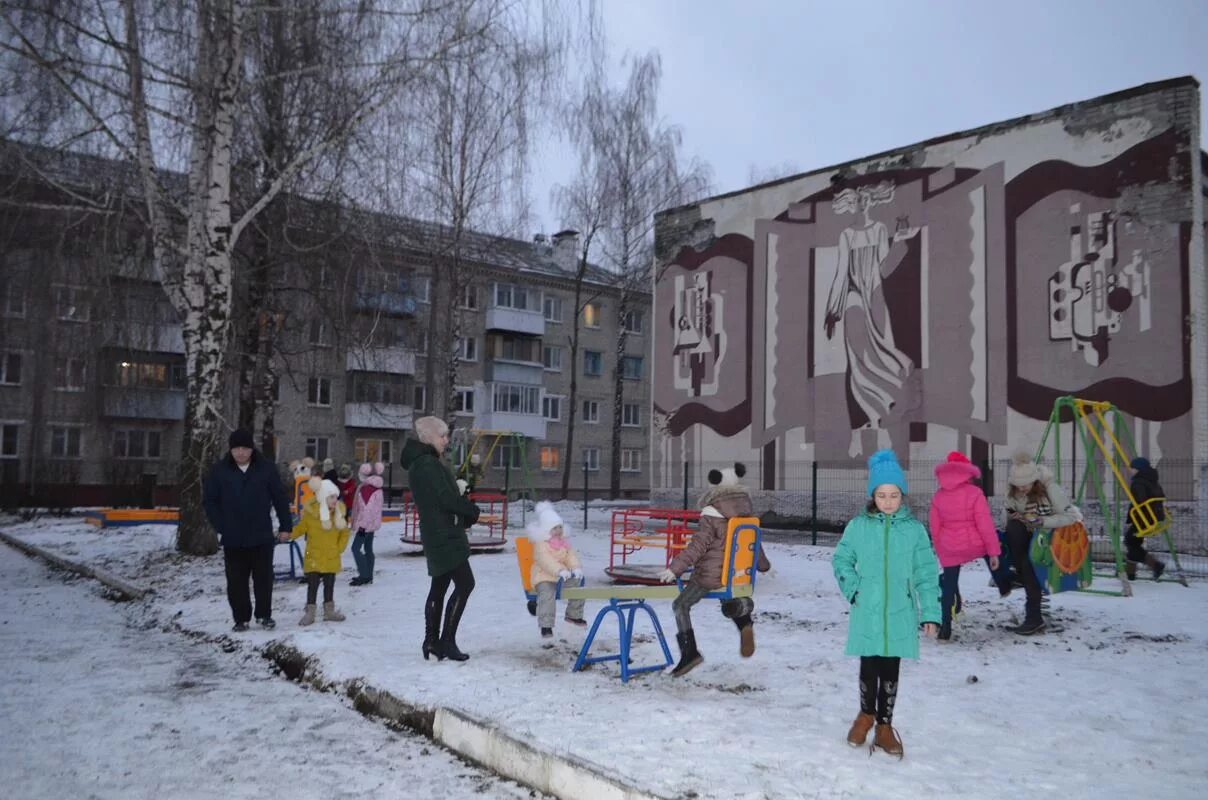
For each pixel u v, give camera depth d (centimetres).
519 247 3522
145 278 1881
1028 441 1978
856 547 521
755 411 2531
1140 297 1844
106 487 3656
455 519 778
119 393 2561
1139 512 1323
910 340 2209
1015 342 2020
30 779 500
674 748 506
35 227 1636
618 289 5078
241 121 1659
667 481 2748
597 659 748
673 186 4216
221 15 1495
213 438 1592
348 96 1580
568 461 4444
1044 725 570
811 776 461
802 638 873
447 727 580
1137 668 742
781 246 2519
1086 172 1941
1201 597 1175
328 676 729
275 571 1452
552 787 483
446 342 3319
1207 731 561
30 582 1462
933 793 439
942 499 865
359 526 1279
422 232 2098
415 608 1075
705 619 986
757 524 712
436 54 1552
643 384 5916
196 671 791
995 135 2094
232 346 2112
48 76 1474
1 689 710
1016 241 2038
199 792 484
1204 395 1786
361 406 4547
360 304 2058
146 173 1566
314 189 1750
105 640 937
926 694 651
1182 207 1802
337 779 510
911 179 2245
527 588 871
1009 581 962
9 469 3619
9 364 3709
